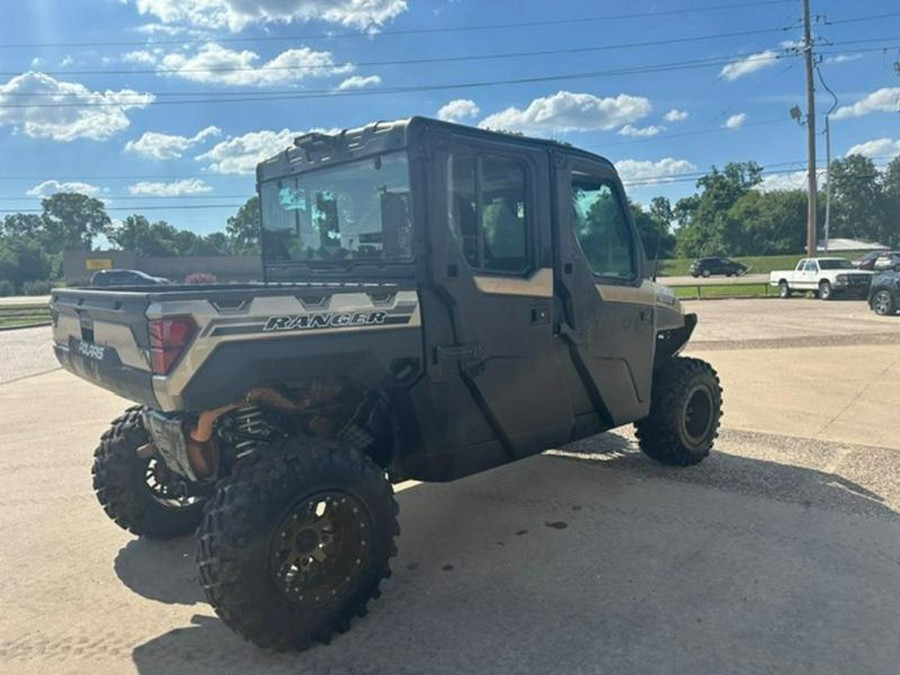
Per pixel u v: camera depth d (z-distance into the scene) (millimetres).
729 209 84125
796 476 5145
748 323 16625
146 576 3787
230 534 2775
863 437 6273
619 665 2818
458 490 5008
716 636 3006
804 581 3482
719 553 3830
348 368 3205
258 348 2896
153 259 52844
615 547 3955
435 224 3398
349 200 3805
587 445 6121
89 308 3355
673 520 4328
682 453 5289
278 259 4461
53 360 13391
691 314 5535
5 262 70812
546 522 4367
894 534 4043
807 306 21922
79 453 6371
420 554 3951
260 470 2904
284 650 2936
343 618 3072
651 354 4863
